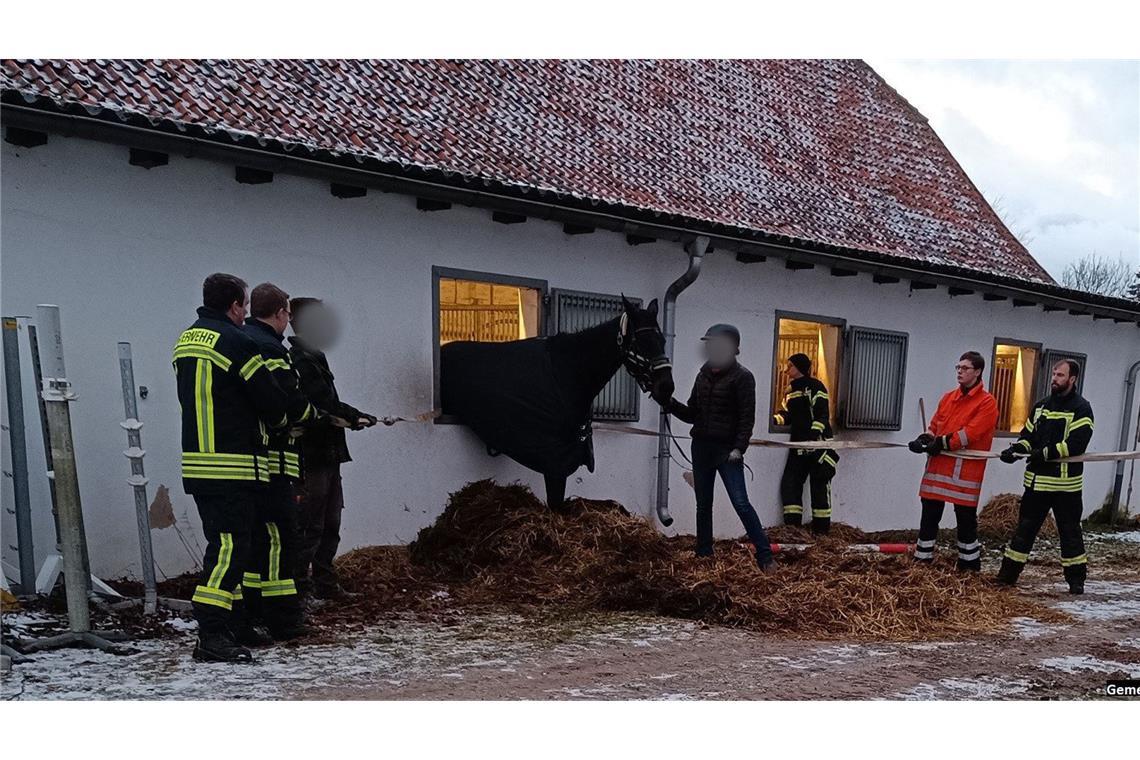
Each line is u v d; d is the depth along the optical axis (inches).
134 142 227.6
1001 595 295.1
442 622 233.8
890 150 572.7
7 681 169.8
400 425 298.8
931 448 321.1
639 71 481.4
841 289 437.4
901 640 238.1
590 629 233.5
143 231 244.1
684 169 420.8
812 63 600.4
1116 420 596.7
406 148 305.3
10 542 223.3
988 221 577.0
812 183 484.4
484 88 386.0
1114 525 575.2
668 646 220.5
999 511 502.6
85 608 194.4
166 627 209.2
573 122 404.2
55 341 191.5
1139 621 274.8
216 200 257.4
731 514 397.4
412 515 302.4
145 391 245.4
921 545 327.9
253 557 205.2
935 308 481.1
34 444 226.5
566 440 292.0
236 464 187.6
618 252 357.4
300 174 259.3
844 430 441.7
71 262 231.9
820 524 411.5
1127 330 600.1
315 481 229.5
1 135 219.6
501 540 286.4
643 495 371.6
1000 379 535.5
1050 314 545.6
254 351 187.3
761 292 405.7
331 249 281.1
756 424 407.8
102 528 237.9
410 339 301.1
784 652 220.5
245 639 201.0
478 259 316.8
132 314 242.8
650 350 280.2
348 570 269.4
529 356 299.4
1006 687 197.9
